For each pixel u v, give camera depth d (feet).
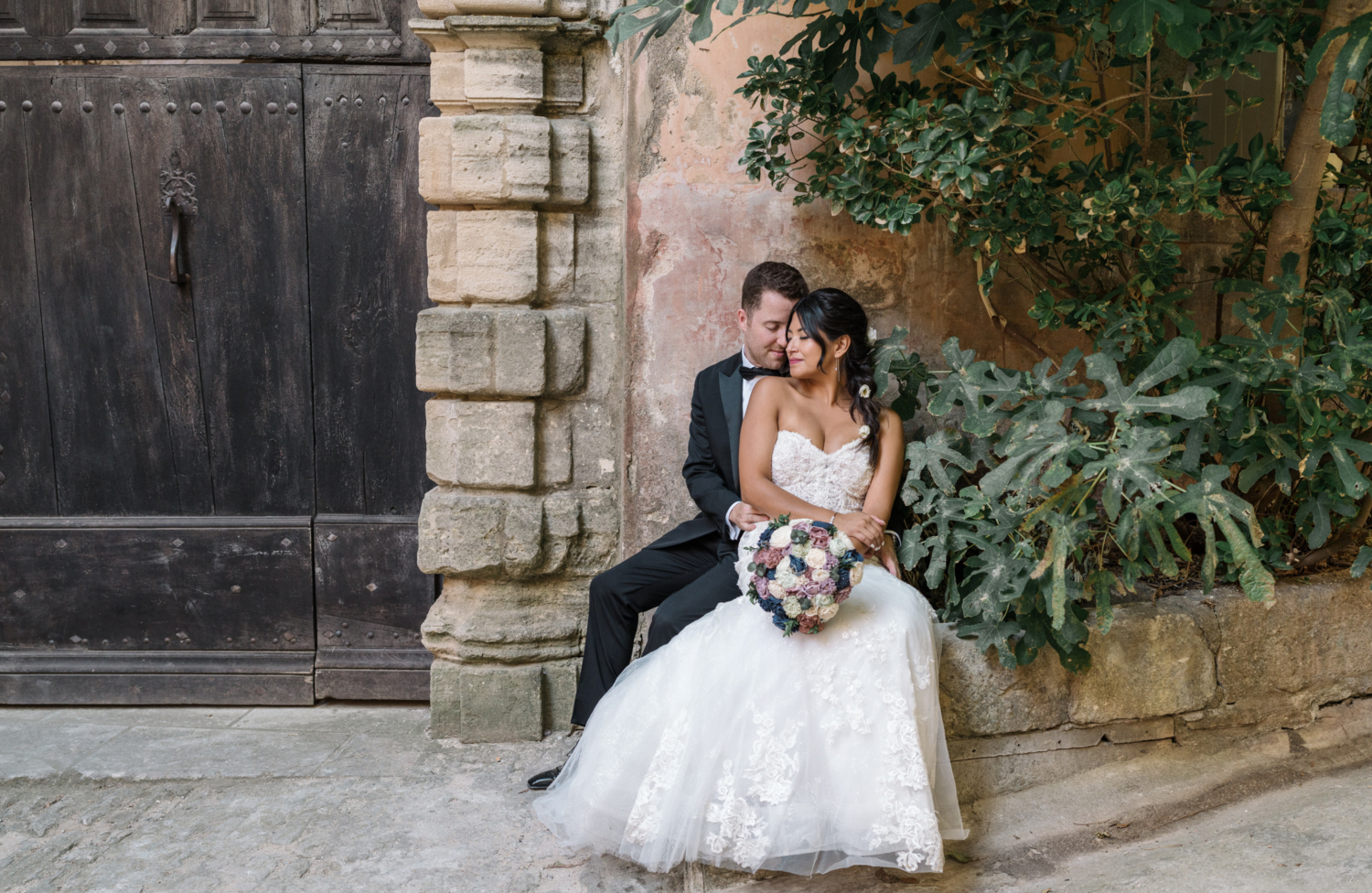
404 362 11.88
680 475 10.89
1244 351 9.07
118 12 11.34
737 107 10.55
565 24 10.57
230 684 12.00
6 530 11.78
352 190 11.65
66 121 11.42
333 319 11.82
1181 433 9.32
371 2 11.37
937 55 10.23
